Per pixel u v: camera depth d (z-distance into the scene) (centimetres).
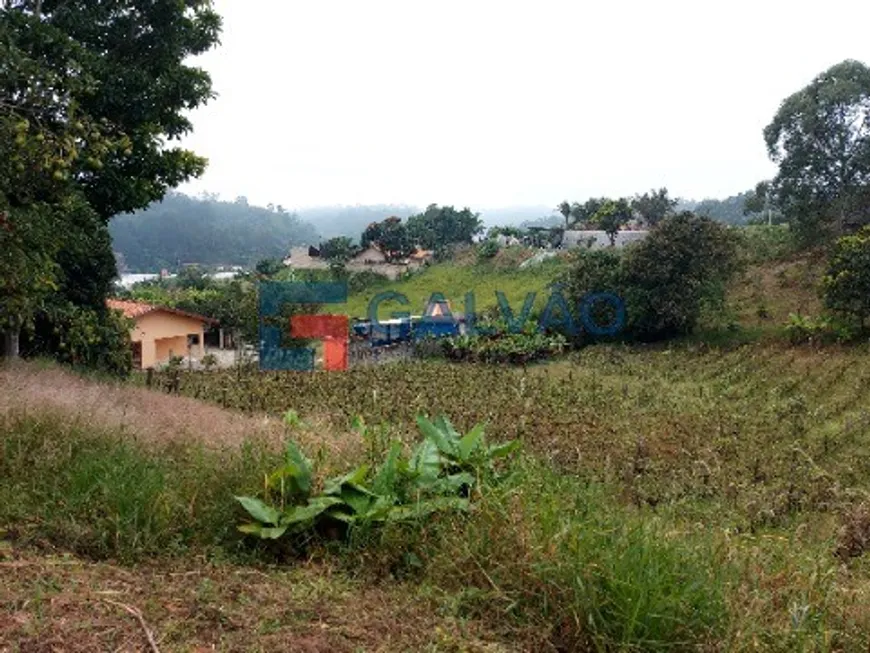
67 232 922
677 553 301
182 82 1138
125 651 229
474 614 284
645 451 951
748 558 349
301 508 342
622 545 293
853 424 1139
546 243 4281
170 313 2500
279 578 308
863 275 1959
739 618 272
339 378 1689
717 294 2267
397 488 364
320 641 247
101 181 1129
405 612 278
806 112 2723
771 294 2678
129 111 1093
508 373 1831
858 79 2705
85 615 247
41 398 538
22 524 340
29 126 573
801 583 336
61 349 1155
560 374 1847
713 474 827
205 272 6019
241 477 387
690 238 2256
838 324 2039
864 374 1608
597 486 496
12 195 673
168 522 347
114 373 1276
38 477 394
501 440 978
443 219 5356
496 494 346
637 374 1809
